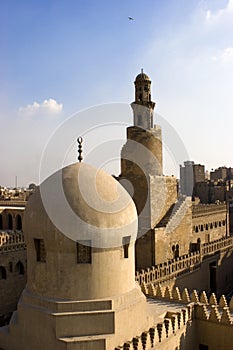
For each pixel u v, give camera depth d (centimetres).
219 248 5441
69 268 1769
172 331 2106
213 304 2636
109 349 1702
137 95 4488
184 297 2595
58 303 1739
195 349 2370
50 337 1725
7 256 4094
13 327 1902
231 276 5816
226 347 2281
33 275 1892
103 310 1756
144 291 2792
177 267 4212
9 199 7669
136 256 4150
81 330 1722
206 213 6538
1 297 3994
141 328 1930
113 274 1836
